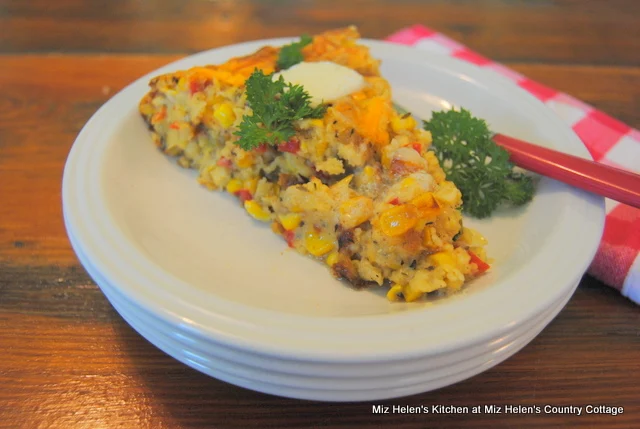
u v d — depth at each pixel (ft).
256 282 0.76
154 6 1.40
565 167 0.79
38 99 1.08
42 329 0.75
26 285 0.79
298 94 0.78
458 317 0.62
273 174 0.85
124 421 0.67
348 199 0.76
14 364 0.71
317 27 1.34
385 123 0.82
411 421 0.68
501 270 0.74
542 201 0.81
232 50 1.01
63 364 0.72
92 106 1.07
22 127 1.02
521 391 0.70
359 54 0.92
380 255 0.73
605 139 0.97
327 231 0.79
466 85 0.99
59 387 0.70
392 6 1.44
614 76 1.19
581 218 0.74
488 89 0.97
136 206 0.82
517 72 1.18
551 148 0.86
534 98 0.94
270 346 0.60
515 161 0.84
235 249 0.80
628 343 0.74
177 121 0.89
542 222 0.78
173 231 0.81
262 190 0.84
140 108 0.90
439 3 1.46
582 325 0.76
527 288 0.65
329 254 0.78
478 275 0.73
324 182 0.81
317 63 0.86
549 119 0.90
